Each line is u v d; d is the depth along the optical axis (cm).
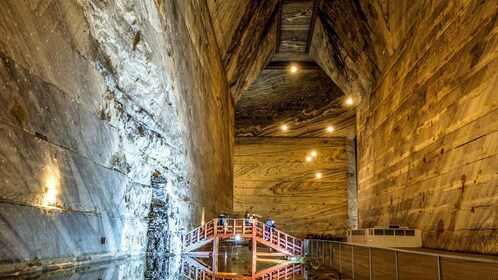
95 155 648
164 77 941
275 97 2627
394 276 618
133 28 757
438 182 943
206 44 1437
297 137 2903
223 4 1493
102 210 674
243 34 1842
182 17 1088
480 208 746
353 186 2870
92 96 635
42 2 492
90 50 625
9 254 427
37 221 479
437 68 980
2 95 418
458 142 852
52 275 476
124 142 764
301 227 2761
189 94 1205
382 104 1500
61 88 540
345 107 2569
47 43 506
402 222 1190
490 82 737
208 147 1582
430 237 962
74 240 571
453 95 885
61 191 538
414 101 1134
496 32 726
